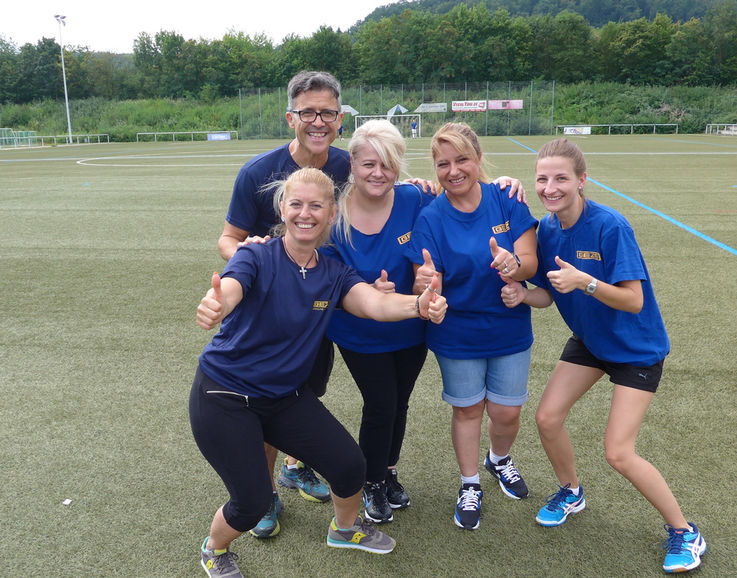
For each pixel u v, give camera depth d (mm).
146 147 33562
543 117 43625
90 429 3320
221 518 2166
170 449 3119
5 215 9914
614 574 2258
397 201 2498
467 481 2602
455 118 43625
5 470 2939
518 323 2521
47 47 63156
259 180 2580
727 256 6676
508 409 2605
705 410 3428
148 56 65688
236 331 2096
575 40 59812
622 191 11414
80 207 10648
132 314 5137
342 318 2457
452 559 2355
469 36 60500
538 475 2914
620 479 2836
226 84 64188
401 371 2598
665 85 58438
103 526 2539
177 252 7242
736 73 57219
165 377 3959
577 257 2342
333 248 2490
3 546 2420
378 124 2299
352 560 2365
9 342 4555
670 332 4551
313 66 63625
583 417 3391
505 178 2580
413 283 2559
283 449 2229
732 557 2318
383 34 61000
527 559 2346
